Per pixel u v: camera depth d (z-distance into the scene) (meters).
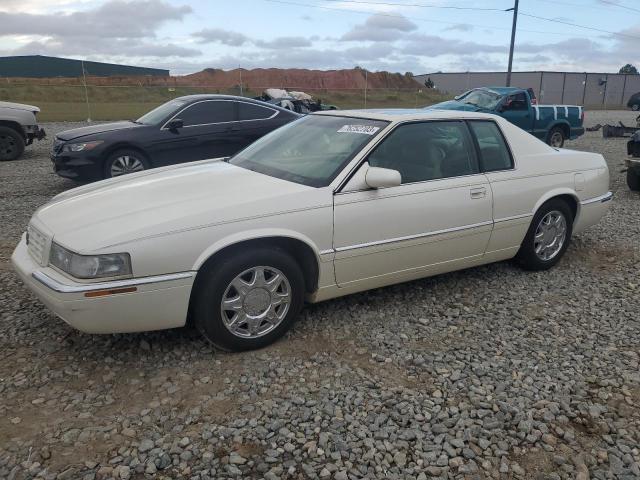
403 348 3.69
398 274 4.16
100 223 3.27
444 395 3.16
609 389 3.27
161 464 2.56
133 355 3.50
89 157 8.26
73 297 3.02
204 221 3.28
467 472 2.58
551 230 5.10
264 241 3.50
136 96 32.47
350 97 34.62
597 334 3.97
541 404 3.09
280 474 2.53
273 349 3.63
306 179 3.84
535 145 5.02
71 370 3.33
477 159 4.51
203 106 9.00
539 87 56.09
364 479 2.51
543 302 4.51
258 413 2.96
